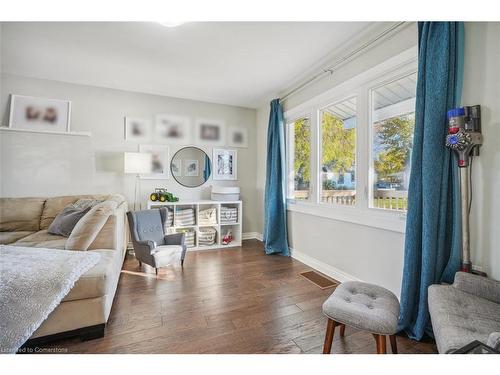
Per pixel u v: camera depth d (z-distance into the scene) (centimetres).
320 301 213
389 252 207
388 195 216
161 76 314
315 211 295
